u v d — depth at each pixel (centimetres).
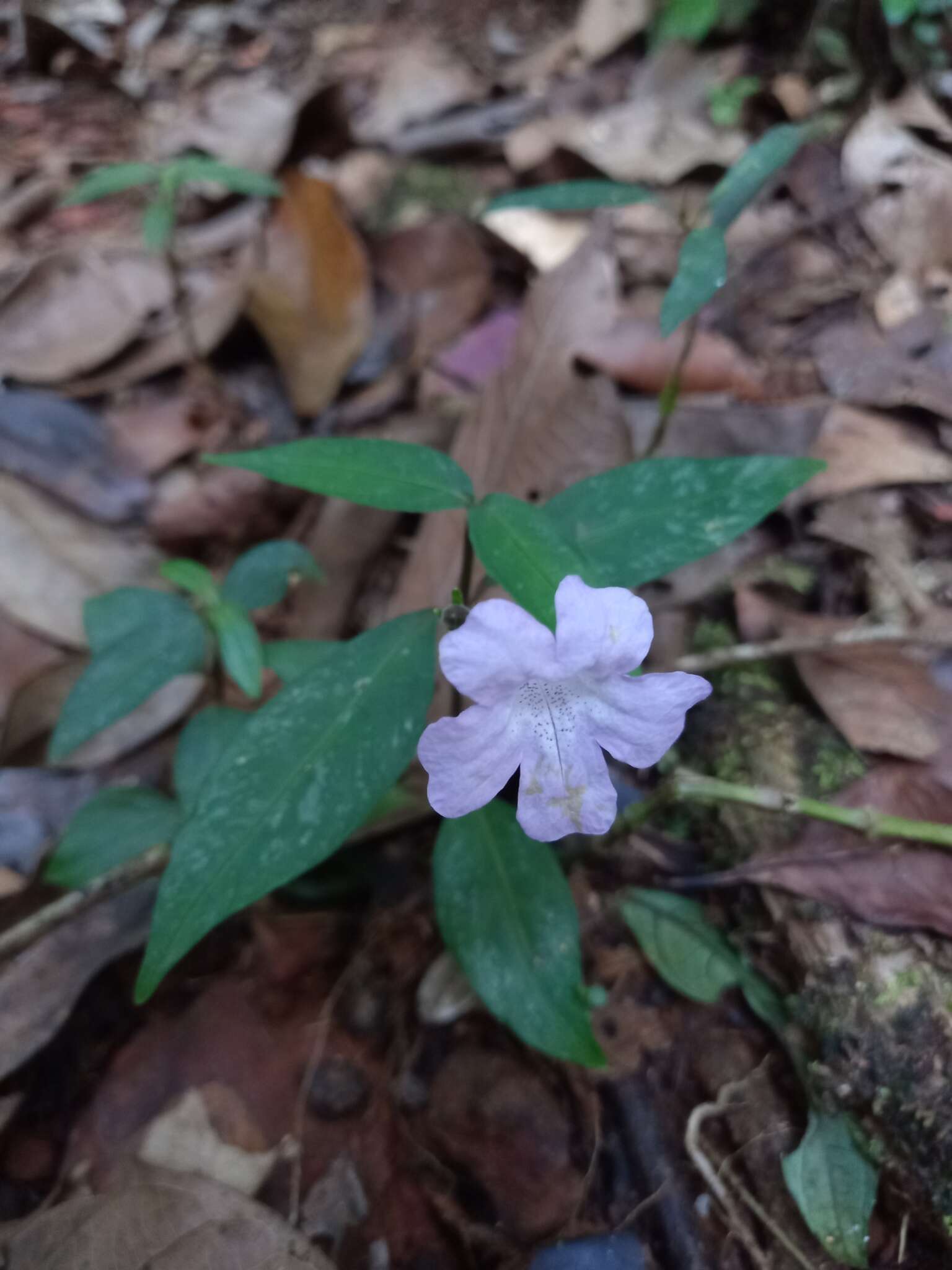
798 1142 15
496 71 36
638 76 31
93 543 22
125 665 16
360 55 38
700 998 15
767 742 17
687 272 15
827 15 28
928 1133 13
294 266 26
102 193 22
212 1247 13
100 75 39
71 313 26
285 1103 16
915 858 15
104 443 24
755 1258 14
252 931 18
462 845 15
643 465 14
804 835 16
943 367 22
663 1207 14
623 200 17
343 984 17
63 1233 13
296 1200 15
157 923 12
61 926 17
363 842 18
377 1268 14
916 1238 14
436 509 12
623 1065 15
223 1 42
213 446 24
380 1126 16
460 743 11
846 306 24
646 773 18
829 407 21
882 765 17
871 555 19
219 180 22
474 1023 16
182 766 16
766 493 13
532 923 14
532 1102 15
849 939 15
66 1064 16
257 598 17
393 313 27
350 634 21
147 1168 15
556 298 22
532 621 11
